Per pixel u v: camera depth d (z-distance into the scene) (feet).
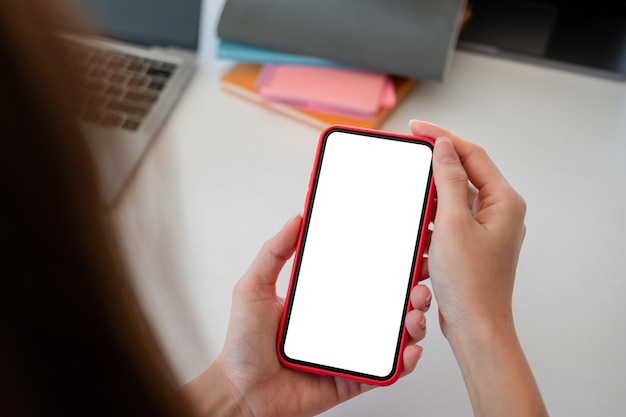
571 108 2.91
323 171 2.13
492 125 2.84
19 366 1.07
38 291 1.01
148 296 1.33
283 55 2.90
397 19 2.89
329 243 2.10
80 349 1.10
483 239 1.99
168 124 2.82
